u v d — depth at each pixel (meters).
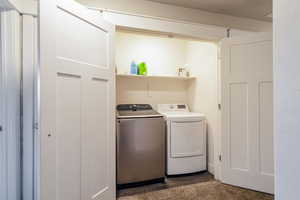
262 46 2.26
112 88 2.01
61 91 1.44
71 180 1.53
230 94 2.48
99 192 1.83
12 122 1.67
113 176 2.03
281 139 0.85
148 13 2.25
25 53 1.75
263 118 2.26
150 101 3.46
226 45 2.50
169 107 3.46
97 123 1.81
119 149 2.47
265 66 2.24
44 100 1.29
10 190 1.66
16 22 1.68
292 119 0.80
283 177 0.84
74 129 1.56
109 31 1.96
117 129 2.47
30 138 1.76
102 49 1.87
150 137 2.63
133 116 2.56
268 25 2.82
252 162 2.32
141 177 2.56
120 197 2.24
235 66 2.44
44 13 1.29
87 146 1.69
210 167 3.00
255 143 2.30
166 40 3.59
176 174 2.83
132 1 2.18
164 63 3.57
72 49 1.53
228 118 2.49
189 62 3.59
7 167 1.66
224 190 2.37
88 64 1.69
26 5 1.75
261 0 2.23
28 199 1.76
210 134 3.02
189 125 2.92
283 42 0.84
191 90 3.56
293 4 0.80
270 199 2.13
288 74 0.82
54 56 1.37
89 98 1.71
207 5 2.36
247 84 2.36
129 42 3.34
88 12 1.69
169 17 2.34
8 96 1.65
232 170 2.47
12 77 1.66
